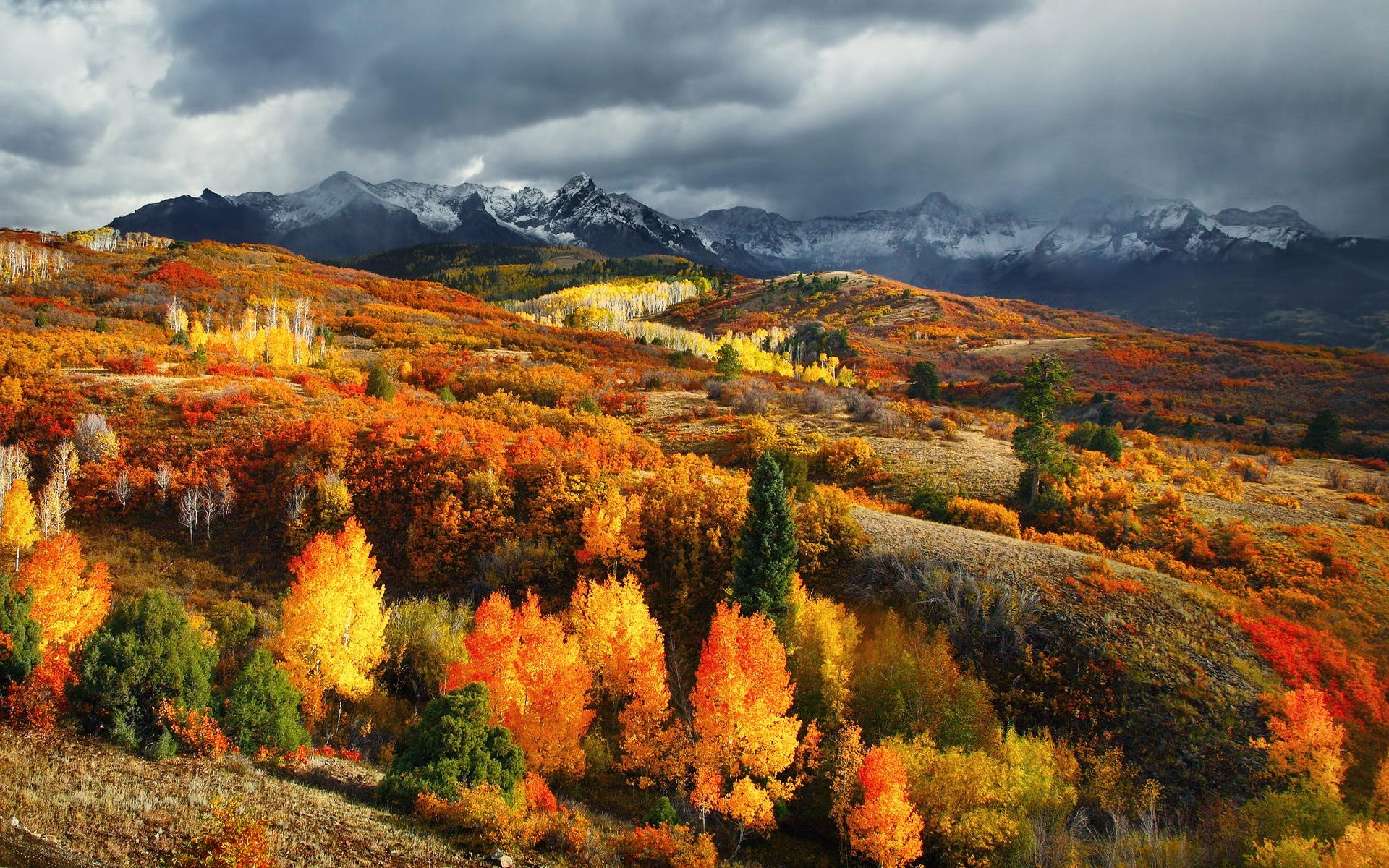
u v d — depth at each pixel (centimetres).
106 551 3859
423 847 1852
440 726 2288
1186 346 15812
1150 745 2933
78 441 4503
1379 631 3669
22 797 1568
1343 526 4938
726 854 2547
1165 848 2394
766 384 9219
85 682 2125
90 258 13488
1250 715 2992
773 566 3409
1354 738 2964
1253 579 4191
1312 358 14200
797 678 3162
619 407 7731
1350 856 2244
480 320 13912
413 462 4603
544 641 2692
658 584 3928
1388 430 10594
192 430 4822
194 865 1408
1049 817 2569
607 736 3069
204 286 11681
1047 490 5334
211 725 2223
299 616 2678
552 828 2103
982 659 3350
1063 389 5525
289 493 4316
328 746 2519
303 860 1612
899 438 6925
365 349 9988
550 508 4303
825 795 2775
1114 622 3419
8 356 5478
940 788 2591
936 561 3872
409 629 3306
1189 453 7169
